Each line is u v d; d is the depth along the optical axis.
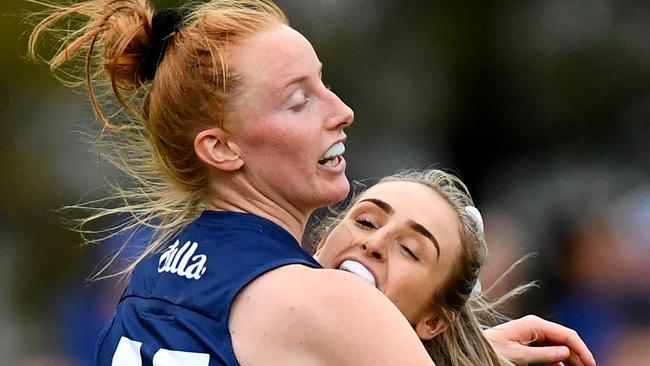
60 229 26.14
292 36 8.87
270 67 8.70
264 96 8.68
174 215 9.62
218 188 8.99
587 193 25.30
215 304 8.35
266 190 8.84
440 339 11.03
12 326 25.88
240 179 8.87
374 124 26.47
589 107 26.44
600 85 26.38
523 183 26.42
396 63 26.53
